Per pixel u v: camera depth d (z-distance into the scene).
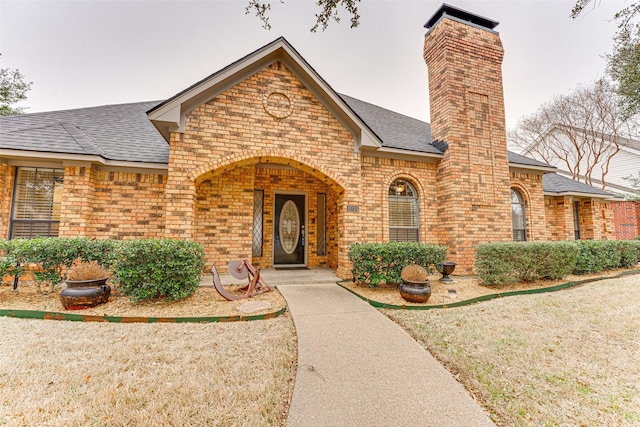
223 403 2.41
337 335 3.85
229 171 8.21
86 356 3.13
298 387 2.64
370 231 8.24
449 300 5.52
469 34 9.22
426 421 2.22
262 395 2.54
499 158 9.19
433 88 9.49
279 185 9.90
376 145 7.70
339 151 7.55
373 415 2.27
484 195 8.81
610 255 8.73
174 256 4.99
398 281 6.17
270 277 7.74
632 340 3.81
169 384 2.64
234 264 5.83
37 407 2.28
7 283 6.02
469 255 8.42
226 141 6.66
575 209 12.60
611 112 17.81
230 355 3.25
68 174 6.54
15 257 5.04
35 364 2.92
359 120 7.44
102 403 2.35
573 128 20.19
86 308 4.59
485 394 2.64
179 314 4.47
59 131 7.12
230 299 5.31
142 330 3.88
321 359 3.19
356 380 2.78
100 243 5.48
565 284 6.93
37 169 6.86
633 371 3.06
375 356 3.28
